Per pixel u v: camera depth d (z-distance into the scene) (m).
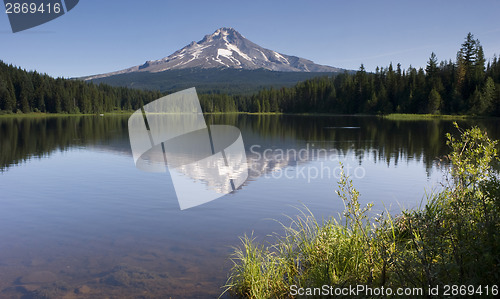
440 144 23.84
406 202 8.63
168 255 5.62
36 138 29.39
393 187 10.45
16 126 49.38
